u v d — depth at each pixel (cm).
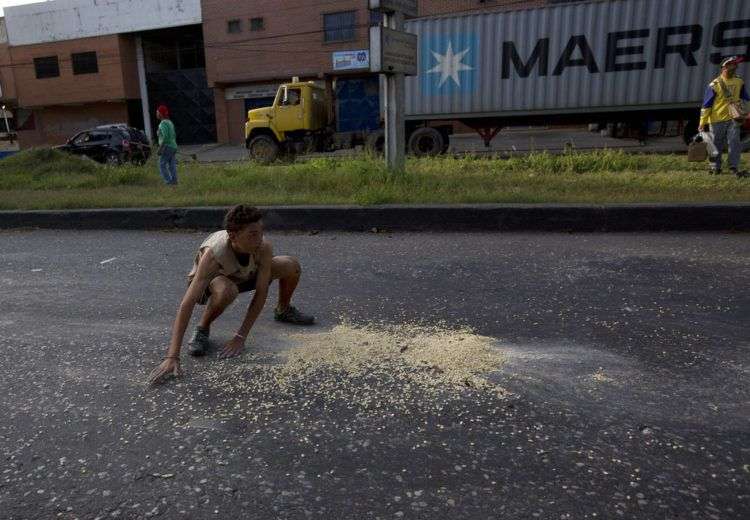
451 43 1355
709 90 778
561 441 220
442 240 577
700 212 555
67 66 3194
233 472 208
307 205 670
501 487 195
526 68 1310
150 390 271
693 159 913
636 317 346
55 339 345
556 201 620
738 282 402
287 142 1602
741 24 1159
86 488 201
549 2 2386
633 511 181
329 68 2728
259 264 296
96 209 732
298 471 207
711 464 204
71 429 240
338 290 423
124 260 548
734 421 231
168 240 639
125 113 3228
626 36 1234
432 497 191
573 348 305
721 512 180
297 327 348
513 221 599
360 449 219
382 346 312
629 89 1255
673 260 464
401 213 626
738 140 770
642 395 253
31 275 508
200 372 288
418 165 999
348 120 2208
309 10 2709
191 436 231
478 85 1354
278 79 2855
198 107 3169
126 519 185
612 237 554
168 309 395
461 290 411
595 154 989
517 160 988
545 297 389
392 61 788
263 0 2773
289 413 247
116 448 225
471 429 230
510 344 313
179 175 1134
